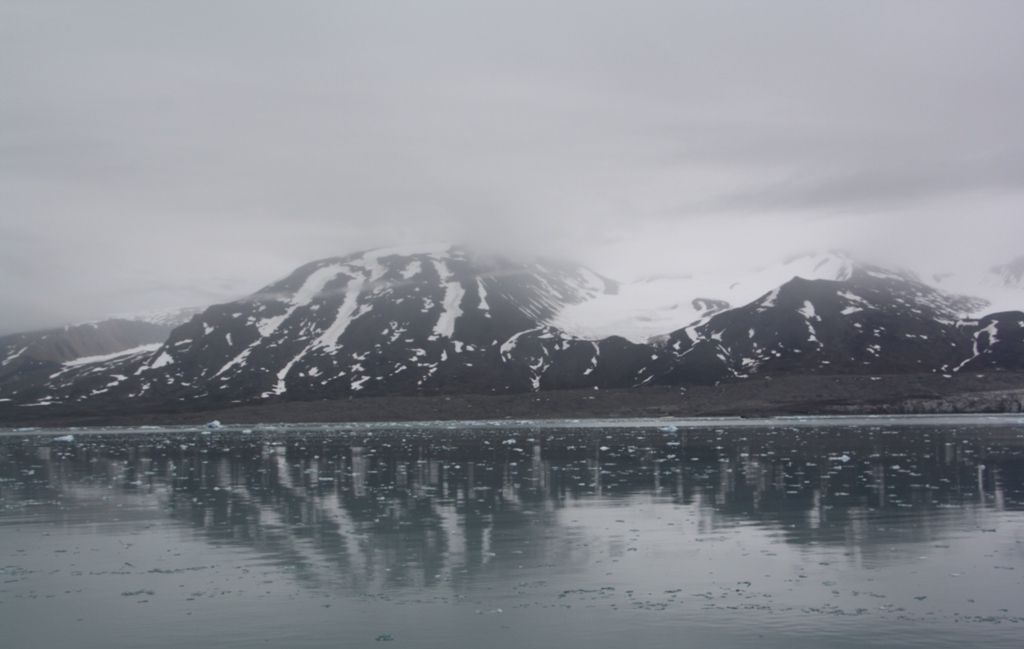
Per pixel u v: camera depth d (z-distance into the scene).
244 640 20.34
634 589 24.09
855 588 23.97
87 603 23.47
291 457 71.19
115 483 51.59
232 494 44.97
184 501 42.47
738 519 34.47
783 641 19.80
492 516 36.12
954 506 36.84
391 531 32.81
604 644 19.75
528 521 34.72
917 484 44.16
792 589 23.92
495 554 28.53
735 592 23.69
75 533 33.69
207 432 138.12
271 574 26.31
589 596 23.44
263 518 36.50
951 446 68.69
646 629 20.70
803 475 49.06
